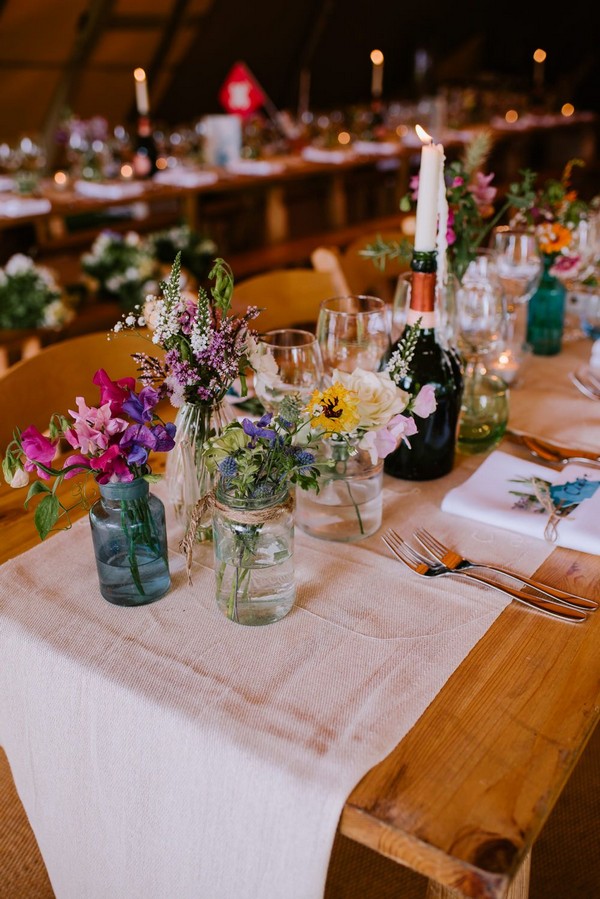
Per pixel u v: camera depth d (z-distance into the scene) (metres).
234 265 3.85
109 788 0.87
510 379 1.52
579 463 1.23
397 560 1.02
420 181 1.06
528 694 0.80
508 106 6.33
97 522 0.89
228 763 0.75
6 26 4.06
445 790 0.70
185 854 0.84
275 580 0.87
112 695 0.82
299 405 0.91
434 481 1.21
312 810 0.70
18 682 0.91
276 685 0.81
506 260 1.53
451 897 0.82
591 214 1.76
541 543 1.05
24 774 0.98
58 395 1.42
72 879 1.00
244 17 5.25
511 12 7.70
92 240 3.97
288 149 4.82
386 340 1.20
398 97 7.29
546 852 1.45
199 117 5.76
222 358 0.91
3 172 3.76
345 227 4.93
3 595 0.95
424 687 0.81
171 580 0.98
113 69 4.85
